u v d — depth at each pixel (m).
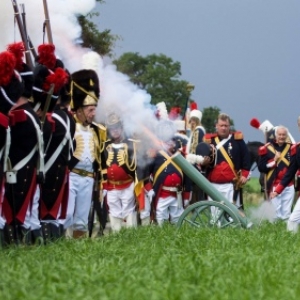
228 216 28.36
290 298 16.95
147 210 34.62
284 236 25.39
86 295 17.05
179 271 18.86
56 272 18.98
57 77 25.34
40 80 25.41
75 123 27.27
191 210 28.39
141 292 16.98
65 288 17.56
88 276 18.48
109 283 17.94
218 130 36.91
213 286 17.72
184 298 16.72
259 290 17.36
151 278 18.17
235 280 18.14
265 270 19.08
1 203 24.02
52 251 22.50
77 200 28.61
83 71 28.55
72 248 22.91
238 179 36.84
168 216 34.88
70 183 28.22
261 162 40.62
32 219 25.41
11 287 17.77
